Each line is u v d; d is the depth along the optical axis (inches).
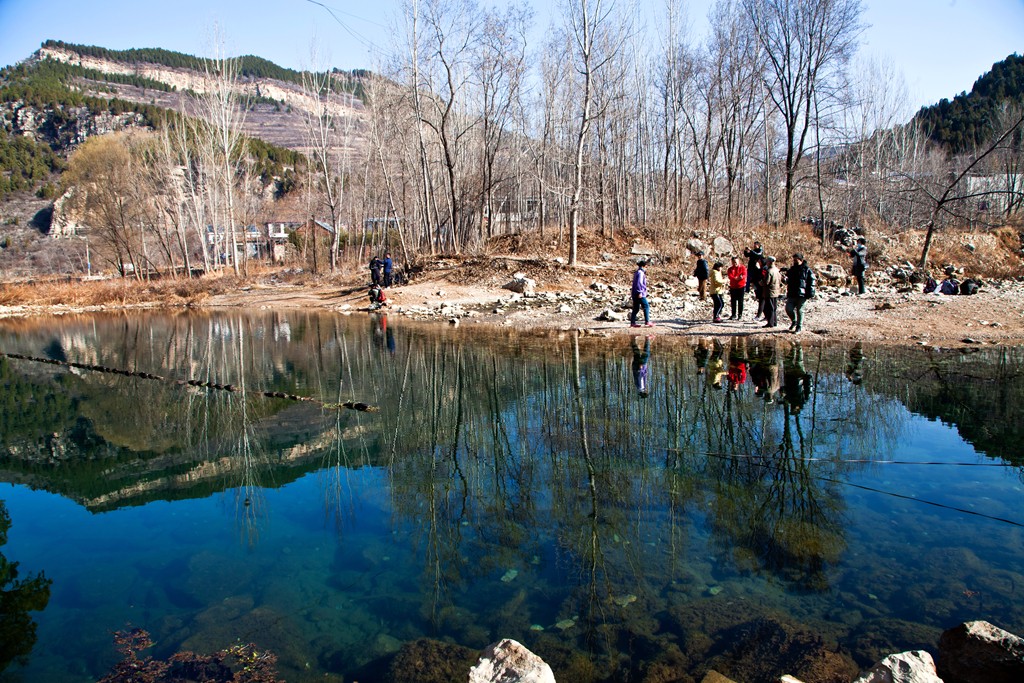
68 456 323.9
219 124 1622.8
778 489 230.4
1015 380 375.6
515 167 1350.9
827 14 1045.8
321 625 161.8
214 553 204.8
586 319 701.3
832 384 377.7
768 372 414.9
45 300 1349.7
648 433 299.7
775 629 146.3
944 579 166.1
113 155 1760.6
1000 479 233.6
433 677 136.3
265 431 349.4
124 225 1747.0
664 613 157.1
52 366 625.9
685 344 530.6
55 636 160.2
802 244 1050.1
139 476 287.3
